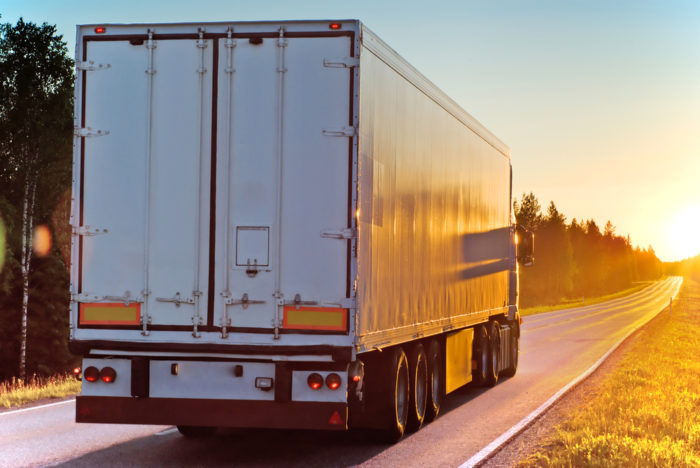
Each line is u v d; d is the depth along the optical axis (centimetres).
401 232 1069
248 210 899
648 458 927
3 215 3747
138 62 921
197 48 912
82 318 916
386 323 1000
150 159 916
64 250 4112
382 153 989
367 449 1038
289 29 903
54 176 4006
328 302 885
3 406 1425
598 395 1625
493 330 1767
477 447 1052
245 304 891
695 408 1406
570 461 913
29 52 4019
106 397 908
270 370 889
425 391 1217
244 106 904
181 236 906
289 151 898
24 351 3816
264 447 1045
